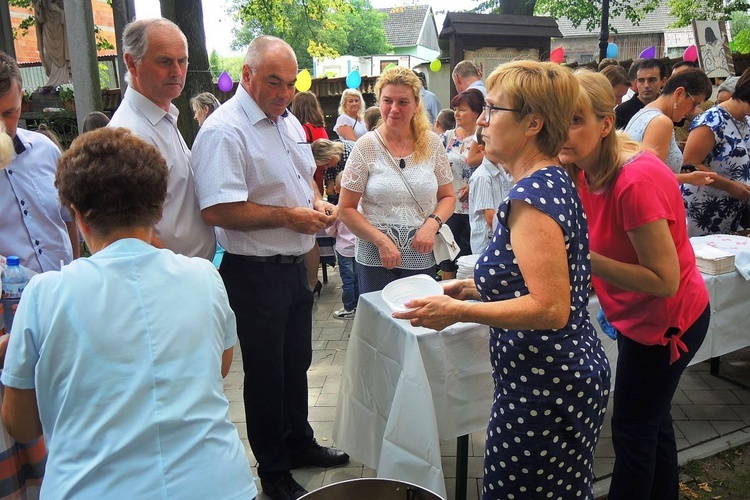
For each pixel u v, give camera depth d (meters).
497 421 1.59
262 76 2.20
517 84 1.45
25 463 1.68
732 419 3.05
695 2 17.05
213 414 1.30
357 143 2.86
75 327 1.20
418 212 2.88
